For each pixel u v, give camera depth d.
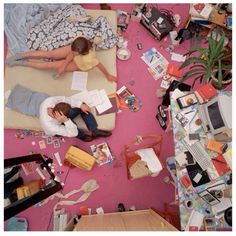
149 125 3.94
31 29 3.81
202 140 3.08
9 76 3.79
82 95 3.78
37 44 3.76
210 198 2.92
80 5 4.08
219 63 3.21
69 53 3.57
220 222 2.95
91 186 3.75
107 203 3.76
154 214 3.42
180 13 4.18
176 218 3.46
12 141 3.84
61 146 3.85
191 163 3.03
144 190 3.80
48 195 3.13
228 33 3.82
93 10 3.94
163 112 3.88
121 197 3.79
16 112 3.70
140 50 4.08
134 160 3.59
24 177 3.73
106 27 3.81
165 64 4.05
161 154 3.87
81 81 3.82
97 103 3.78
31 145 3.83
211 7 3.75
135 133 3.91
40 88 3.79
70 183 3.78
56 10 3.92
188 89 3.81
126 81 4.01
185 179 2.99
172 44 4.10
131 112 3.95
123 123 3.92
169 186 3.82
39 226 3.67
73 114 3.59
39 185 3.53
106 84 3.84
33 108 3.66
